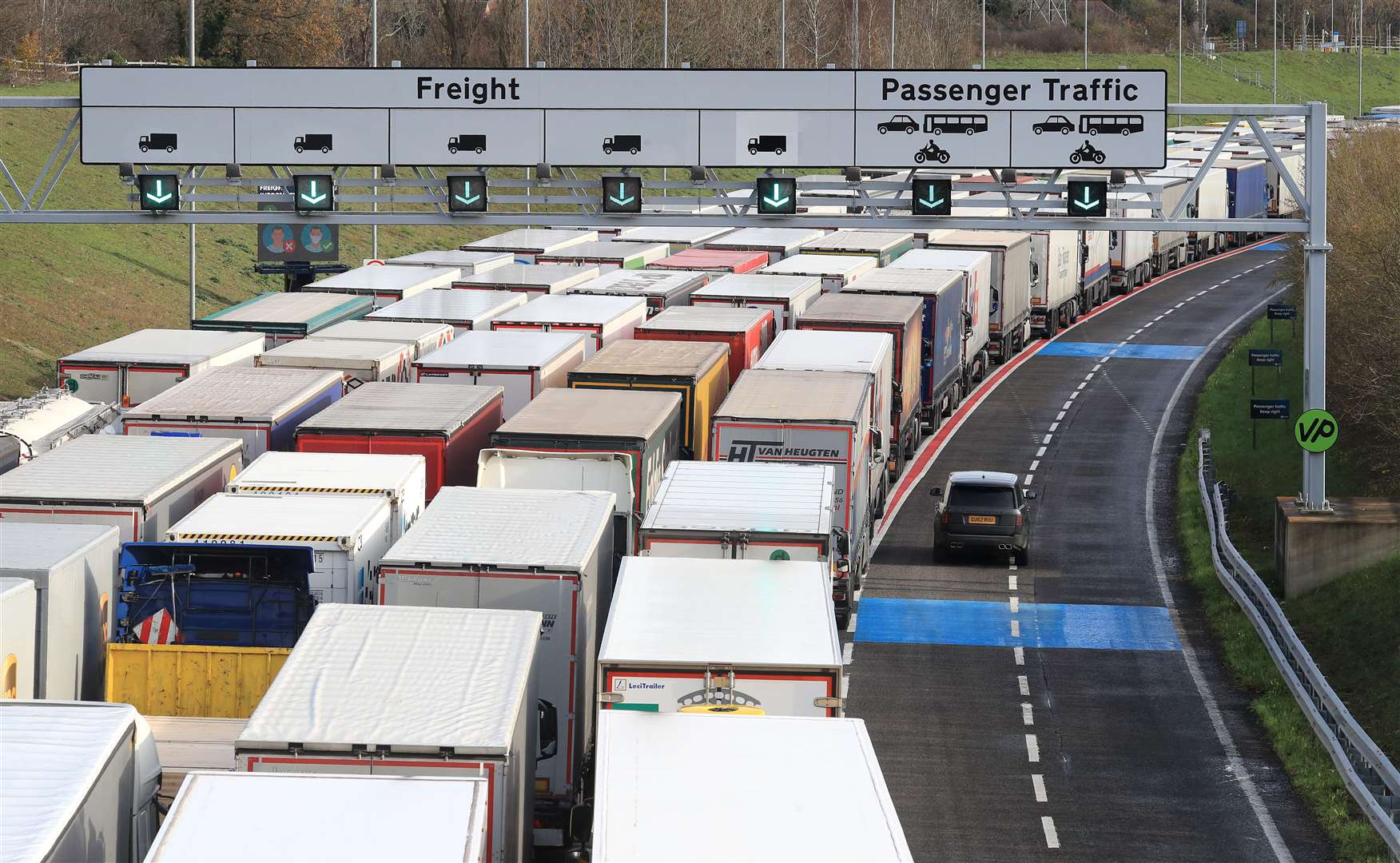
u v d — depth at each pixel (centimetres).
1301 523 12019
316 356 12144
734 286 16650
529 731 6206
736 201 12838
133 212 12875
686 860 4422
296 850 4309
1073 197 12500
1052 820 8288
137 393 11662
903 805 8462
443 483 9725
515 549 7306
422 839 4406
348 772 5328
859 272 19262
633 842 4538
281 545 7425
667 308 15562
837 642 6475
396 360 12619
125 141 12812
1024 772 8981
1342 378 15975
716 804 4850
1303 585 12075
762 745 5419
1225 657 11150
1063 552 13950
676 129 12700
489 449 9350
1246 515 14812
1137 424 19412
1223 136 12300
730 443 10719
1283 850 7900
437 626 6462
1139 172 12538
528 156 12800
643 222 12988
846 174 12731
